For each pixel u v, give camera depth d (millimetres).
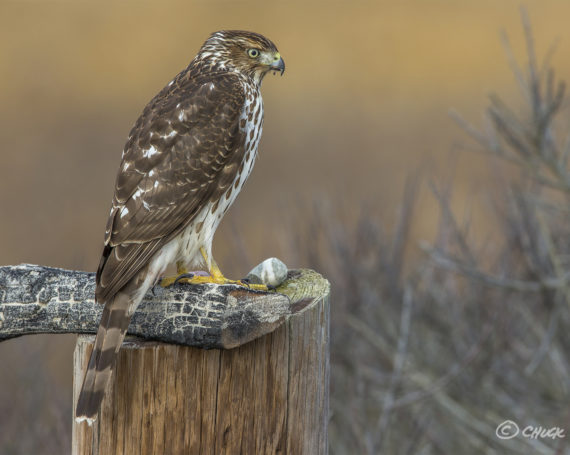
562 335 11227
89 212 24156
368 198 13844
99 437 6117
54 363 14039
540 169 11133
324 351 6746
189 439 6168
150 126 7609
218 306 6066
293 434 6430
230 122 7805
